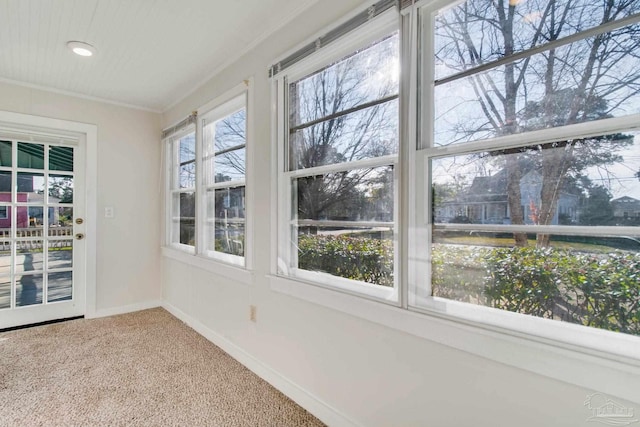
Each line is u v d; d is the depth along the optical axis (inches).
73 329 117.3
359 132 63.9
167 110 140.3
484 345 44.4
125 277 138.0
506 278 44.6
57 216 126.1
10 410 70.5
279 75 78.5
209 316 109.6
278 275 80.5
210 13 75.0
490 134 46.2
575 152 39.1
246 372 88.4
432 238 52.0
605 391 36.1
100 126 131.6
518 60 43.7
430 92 52.5
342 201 67.2
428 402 50.9
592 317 38.0
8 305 117.6
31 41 87.1
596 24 37.8
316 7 69.6
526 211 42.9
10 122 114.1
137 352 99.5
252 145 88.5
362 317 59.8
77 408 71.4
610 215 36.9
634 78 35.4
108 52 93.0
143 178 142.2
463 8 49.0
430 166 52.0
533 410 40.7
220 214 107.8
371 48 61.3
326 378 67.9
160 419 68.2
